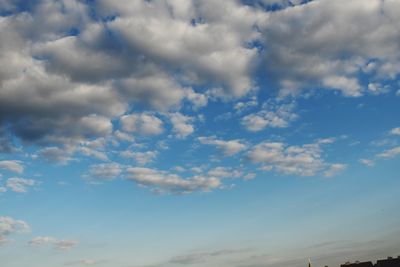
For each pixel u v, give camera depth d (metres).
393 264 158.50
